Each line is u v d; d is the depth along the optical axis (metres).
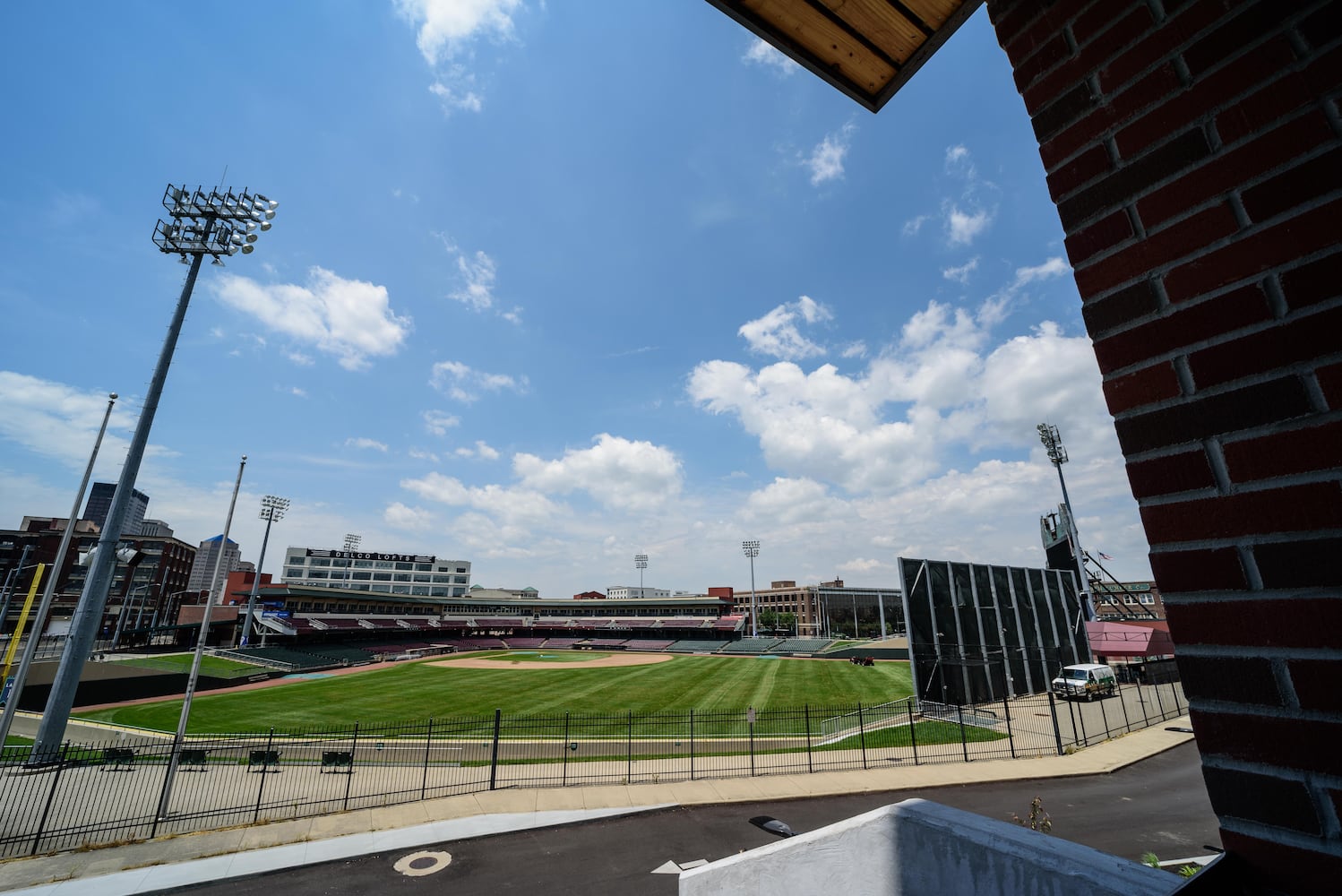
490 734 26.33
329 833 13.80
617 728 28.20
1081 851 1.66
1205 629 1.28
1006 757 21.19
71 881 11.50
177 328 25.81
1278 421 1.18
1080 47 1.74
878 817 2.31
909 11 2.51
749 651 82.88
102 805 16.05
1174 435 1.38
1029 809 15.39
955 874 1.98
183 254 27.00
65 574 92.44
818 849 2.53
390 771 19.64
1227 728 1.22
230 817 15.05
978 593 33.28
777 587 143.00
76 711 34.94
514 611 115.06
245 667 56.03
